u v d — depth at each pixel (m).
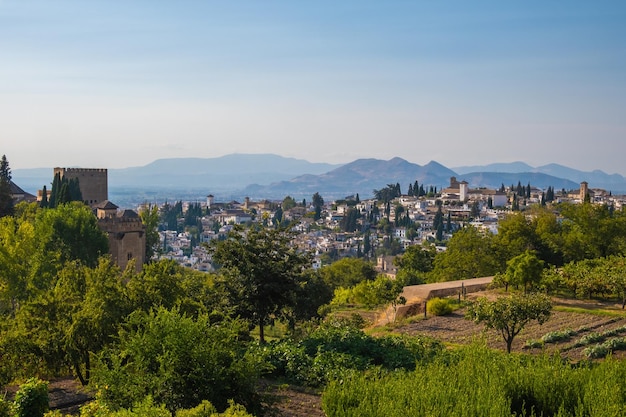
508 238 72.25
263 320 31.30
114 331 22.53
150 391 16.44
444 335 34.53
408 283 78.06
